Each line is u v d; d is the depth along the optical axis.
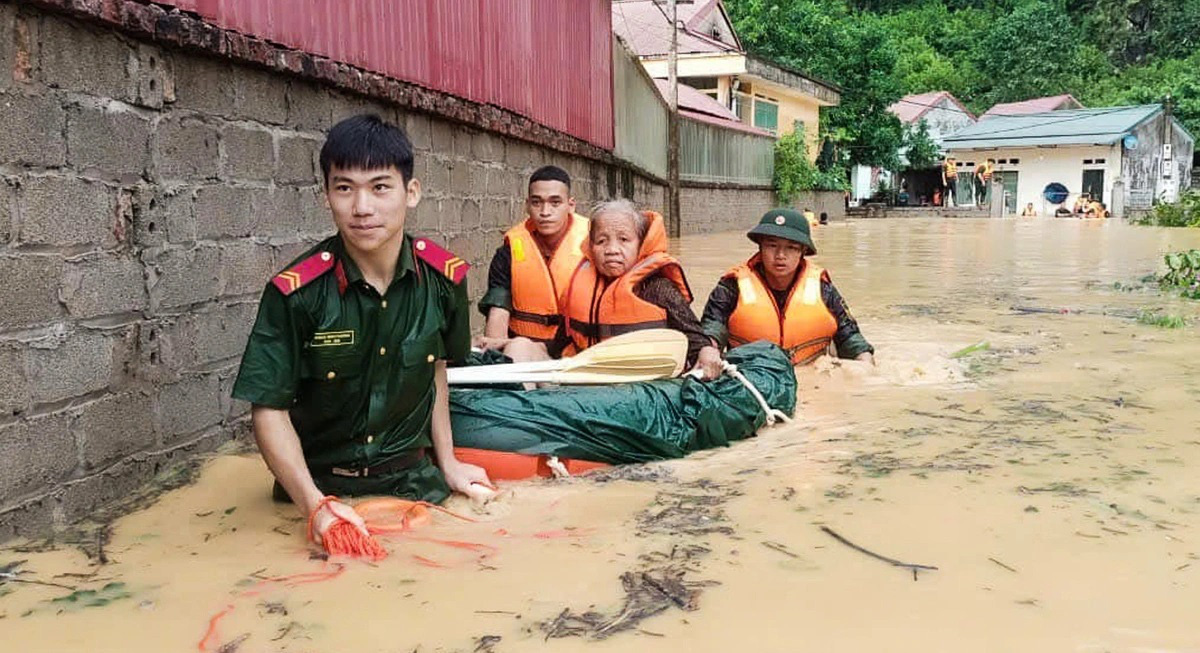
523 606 2.36
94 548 2.79
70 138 2.96
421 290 3.15
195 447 3.68
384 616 2.32
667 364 4.11
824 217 30.80
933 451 3.73
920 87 58.91
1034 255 15.35
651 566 2.60
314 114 4.58
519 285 4.88
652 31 30.39
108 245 3.15
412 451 3.28
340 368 3.05
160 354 3.44
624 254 4.51
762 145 30.31
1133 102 56.50
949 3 69.56
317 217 4.60
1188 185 53.19
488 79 7.39
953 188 45.75
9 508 2.79
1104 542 2.74
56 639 2.23
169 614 2.36
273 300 2.94
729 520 2.98
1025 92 59.81
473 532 2.94
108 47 3.13
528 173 8.73
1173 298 9.08
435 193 6.30
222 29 3.68
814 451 3.81
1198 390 4.81
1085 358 5.78
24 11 2.76
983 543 2.74
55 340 2.92
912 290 10.00
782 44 38.78
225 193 3.84
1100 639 2.16
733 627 2.23
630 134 15.39
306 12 4.48
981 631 2.20
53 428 2.93
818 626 2.23
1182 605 2.33
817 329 5.41
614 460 3.70
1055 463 3.53
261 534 2.93
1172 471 3.42
